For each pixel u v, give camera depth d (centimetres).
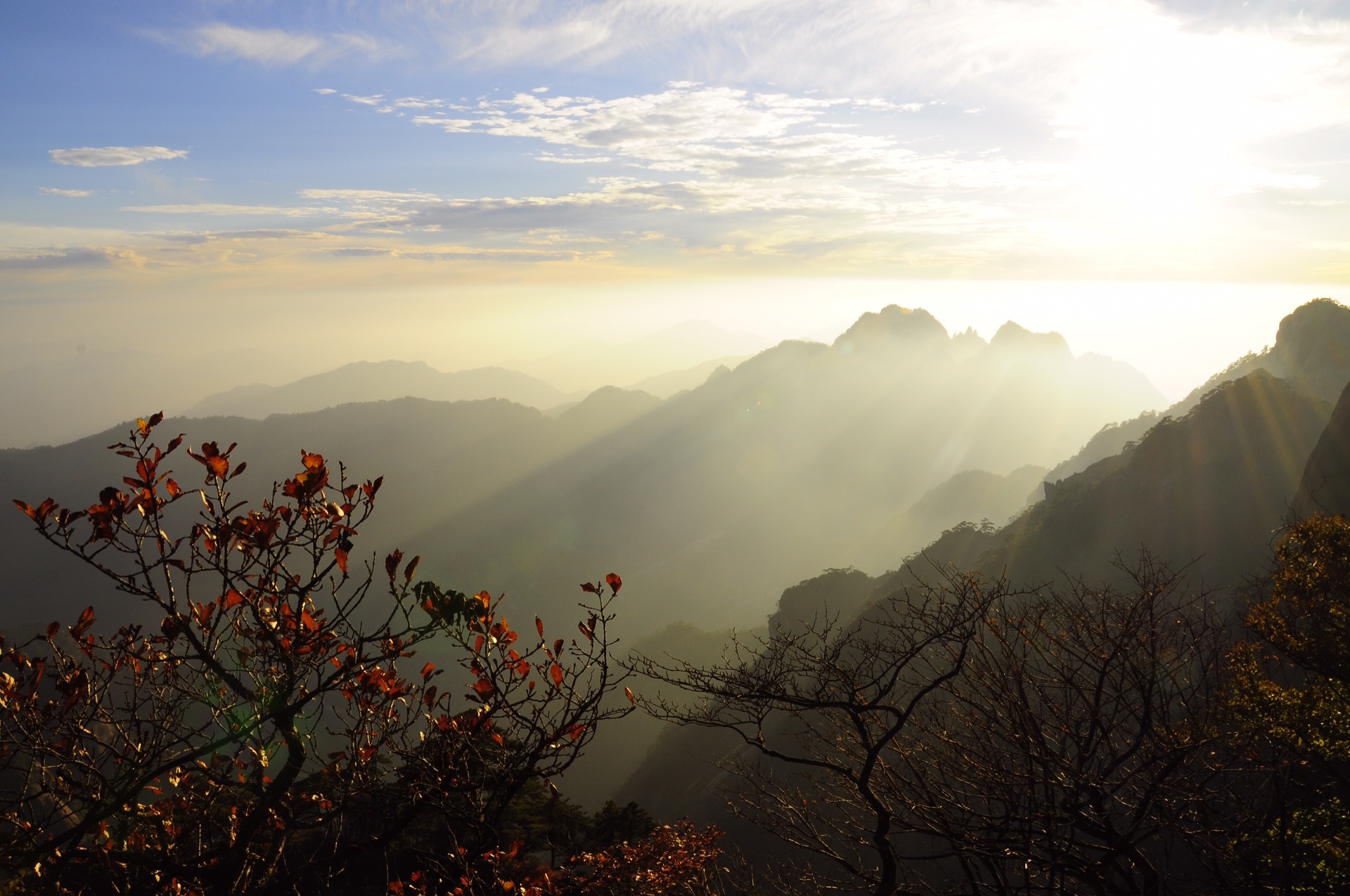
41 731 423
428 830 731
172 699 449
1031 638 727
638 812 1769
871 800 595
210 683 450
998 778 655
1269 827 738
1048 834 607
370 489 452
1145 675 689
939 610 677
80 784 418
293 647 433
